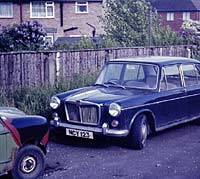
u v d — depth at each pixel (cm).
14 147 596
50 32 3562
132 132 805
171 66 923
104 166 705
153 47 1730
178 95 912
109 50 1527
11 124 604
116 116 779
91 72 1405
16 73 1224
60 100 845
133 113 799
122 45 1908
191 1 7181
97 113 796
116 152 796
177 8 7081
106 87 904
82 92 871
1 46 1410
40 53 1290
